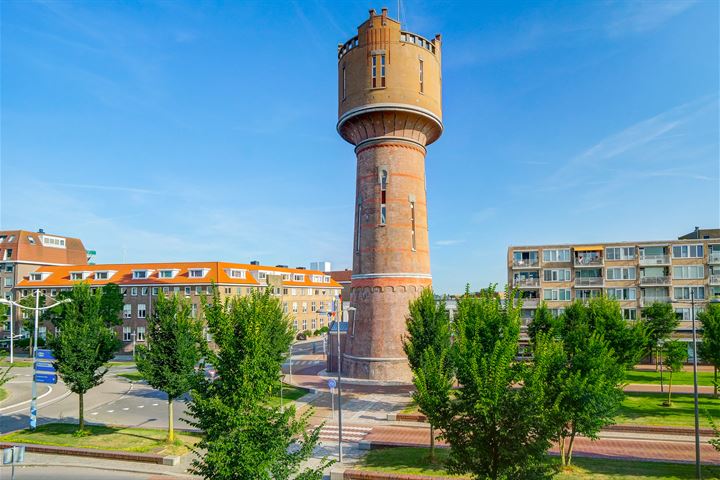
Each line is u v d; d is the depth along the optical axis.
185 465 22.11
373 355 41.16
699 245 57.59
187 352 24.17
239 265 72.00
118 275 70.25
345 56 43.06
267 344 14.21
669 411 30.47
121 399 38.22
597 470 19.80
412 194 42.31
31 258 76.25
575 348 22.25
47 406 35.91
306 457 14.24
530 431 14.24
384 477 19.81
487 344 15.51
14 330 72.31
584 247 61.06
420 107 41.22
